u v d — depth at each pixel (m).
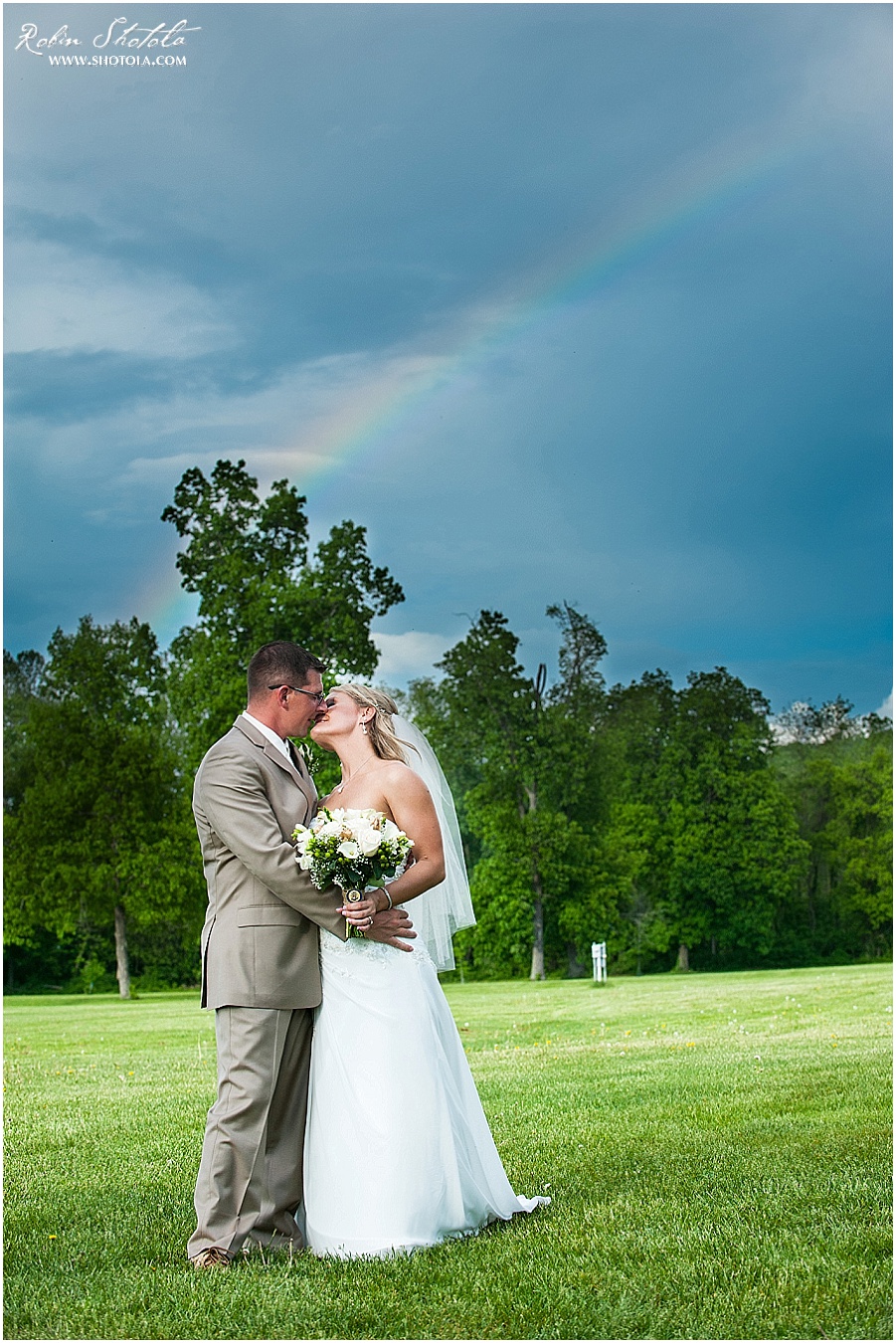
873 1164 5.02
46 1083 9.67
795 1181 4.72
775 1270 3.63
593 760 43.03
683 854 43.31
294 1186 4.15
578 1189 4.80
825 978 23.05
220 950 4.18
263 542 35.53
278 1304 3.42
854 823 46.31
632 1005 17.77
